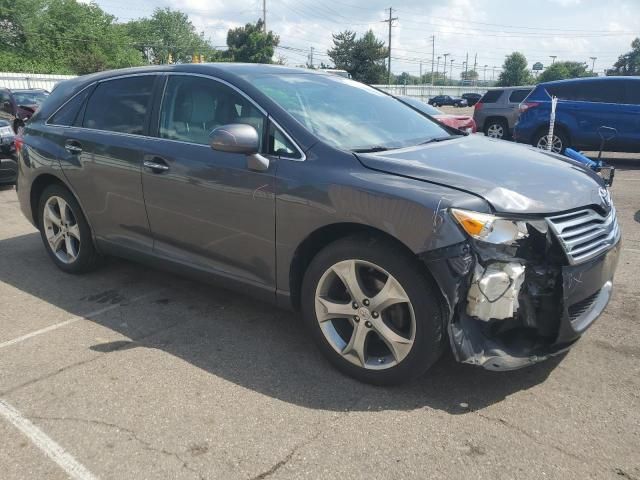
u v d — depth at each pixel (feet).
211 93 11.84
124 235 13.64
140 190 12.67
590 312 9.80
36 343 11.60
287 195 10.09
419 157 10.18
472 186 8.95
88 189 13.96
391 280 9.12
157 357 10.94
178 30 268.00
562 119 37.32
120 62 196.85
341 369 10.15
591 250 9.40
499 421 8.77
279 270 10.64
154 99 12.77
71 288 14.65
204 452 8.13
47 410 9.21
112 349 11.30
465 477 7.55
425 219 8.60
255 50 208.74
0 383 10.05
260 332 12.01
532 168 10.20
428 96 220.84
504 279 8.45
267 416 8.96
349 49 237.25
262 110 10.91
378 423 8.74
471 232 8.41
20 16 171.53
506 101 51.16
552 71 357.20
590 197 9.79
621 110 35.60
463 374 10.15
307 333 11.97
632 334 11.59
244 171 10.68
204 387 9.84
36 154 15.12
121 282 15.01
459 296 8.57
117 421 8.89
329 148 10.11
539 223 8.77
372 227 9.27
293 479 7.56
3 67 157.28
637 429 8.52
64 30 183.73
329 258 9.78
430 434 8.46
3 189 29.66
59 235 15.52
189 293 14.21
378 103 13.14
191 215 11.78
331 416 8.95
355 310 9.70
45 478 7.68
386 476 7.59
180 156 11.76
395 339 9.30
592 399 9.32
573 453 8.01
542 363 10.48
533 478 7.52
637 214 22.86
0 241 19.30
